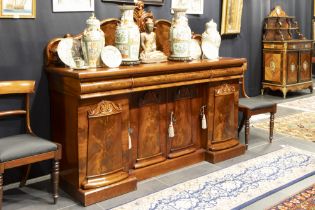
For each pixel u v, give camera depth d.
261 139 4.28
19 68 2.97
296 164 3.49
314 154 3.76
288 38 6.51
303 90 7.25
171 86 3.11
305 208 2.63
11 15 2.87
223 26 4.55
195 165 3.50
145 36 3.35
